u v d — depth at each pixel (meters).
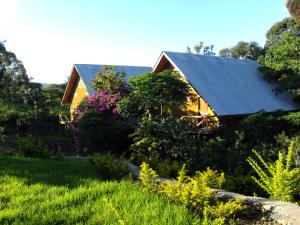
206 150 12.69
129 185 8.12
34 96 46.12
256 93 27.30
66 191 7.86
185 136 13.88
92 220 5.86
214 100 23.95
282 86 27.34
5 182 8.97
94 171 10.64
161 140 14.03
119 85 26.91
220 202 6.60
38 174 9.95
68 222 5.89
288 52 28.62
